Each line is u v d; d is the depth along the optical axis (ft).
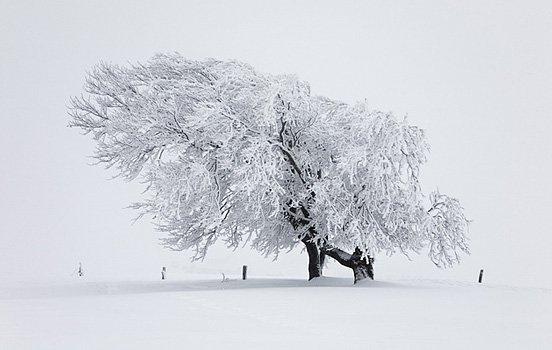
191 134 93.71
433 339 34.73
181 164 91.04
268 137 91.97
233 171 88.38
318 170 97.55
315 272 102.63
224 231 104.01
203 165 88.69
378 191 89.35
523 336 37.42
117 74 99.55
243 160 87.10
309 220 96.78
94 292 81.51
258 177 86.43
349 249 96.07
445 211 94.12
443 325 41.55
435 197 95.04
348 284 92.43
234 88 95.09
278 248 107.96
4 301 58.18
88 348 29.99
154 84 96.32
